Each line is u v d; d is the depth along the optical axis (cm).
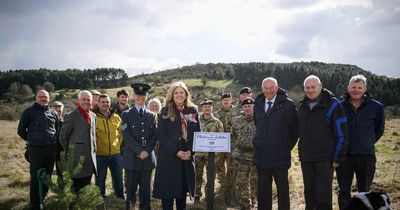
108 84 10556
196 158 923
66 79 8962
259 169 680
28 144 760
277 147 654
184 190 689
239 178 834
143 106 741
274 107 661
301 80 7825
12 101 5991
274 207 861
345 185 669
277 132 655
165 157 674
